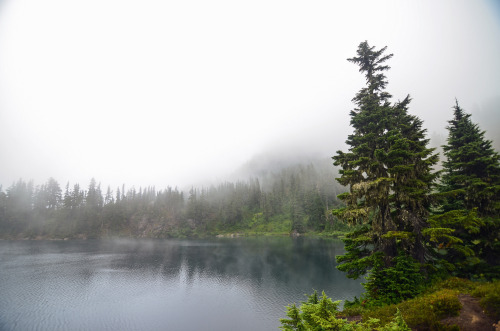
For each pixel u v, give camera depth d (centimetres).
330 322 811
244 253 7450
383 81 1884
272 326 2828
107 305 3456
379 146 1683
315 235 10944
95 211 15012
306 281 4331
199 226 15138
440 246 1562
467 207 1772
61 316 3114
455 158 1920
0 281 4559
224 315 3122
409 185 1572
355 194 1611
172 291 4025
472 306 993
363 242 1708
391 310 1190
